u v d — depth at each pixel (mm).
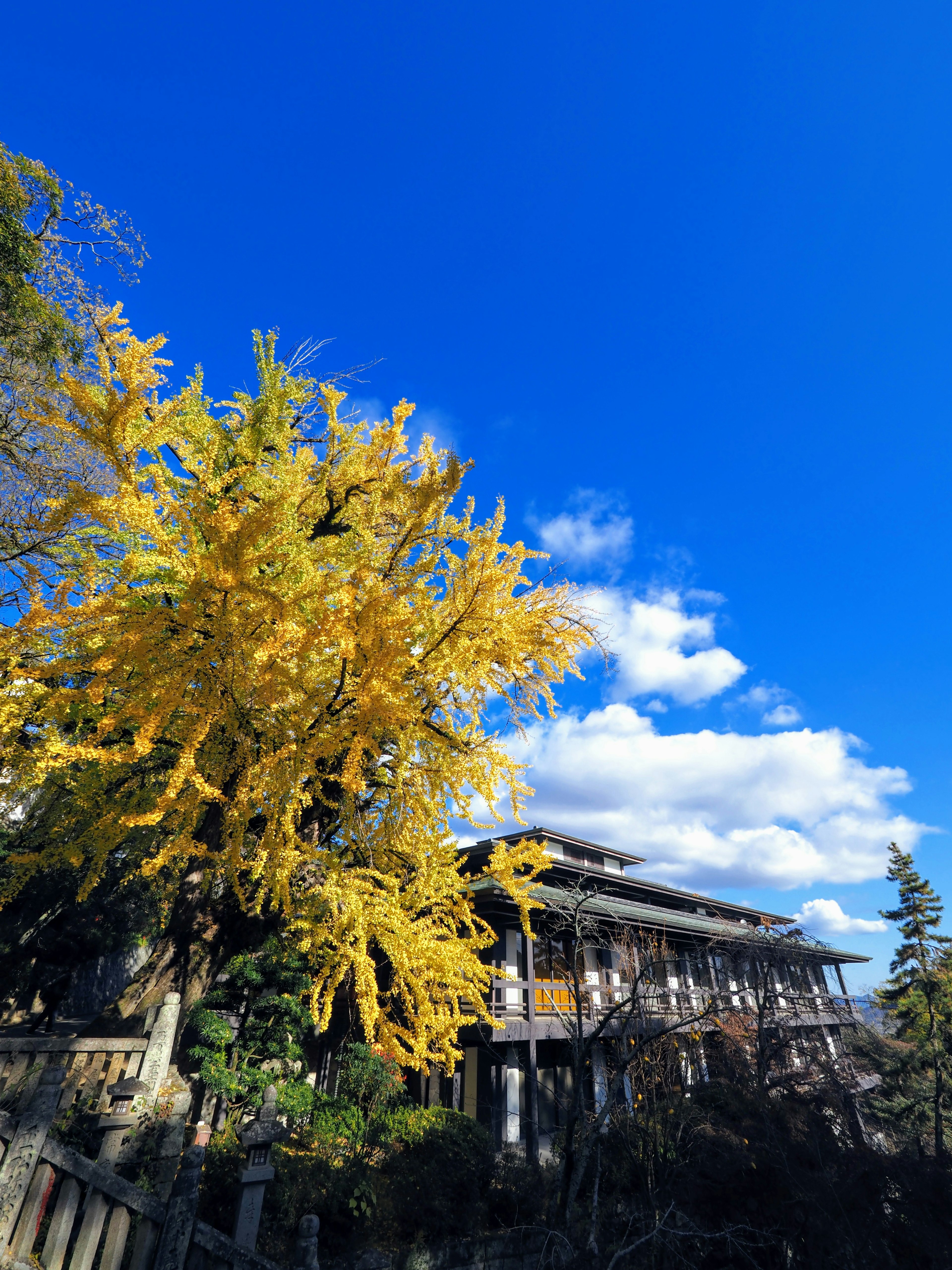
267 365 7637
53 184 8156
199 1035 8906
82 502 5578
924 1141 9164
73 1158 3750
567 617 7926
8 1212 3486
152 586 7410
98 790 7898
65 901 13328
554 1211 6180
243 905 6629
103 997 19000
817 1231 6078
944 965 27172
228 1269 3824
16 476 8914
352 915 6926
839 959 15742
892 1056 20031
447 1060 7441
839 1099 8164
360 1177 7289
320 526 8648
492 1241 7414
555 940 14195
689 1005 11891
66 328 8625
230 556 5652
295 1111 8672
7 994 13633
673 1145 7668
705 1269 6277
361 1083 10047
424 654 7148
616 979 15352
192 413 7477
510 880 8430
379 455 8297
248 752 6418
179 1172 3916
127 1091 4535
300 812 7281
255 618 5977
